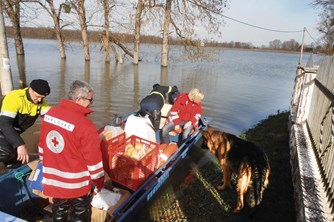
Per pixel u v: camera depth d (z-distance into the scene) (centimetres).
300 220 354
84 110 275
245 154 439
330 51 2200
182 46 2377
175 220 425
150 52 3869
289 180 539
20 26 2552
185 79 1802
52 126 270
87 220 310
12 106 366
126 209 376
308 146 515
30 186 388
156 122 640
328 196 354
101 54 3241
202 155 661
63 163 273
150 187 423
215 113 1042
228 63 3559
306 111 632
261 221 425
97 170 282
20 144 364
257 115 1057
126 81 1577
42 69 1845
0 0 604
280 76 2464
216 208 458
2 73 627
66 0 2341
